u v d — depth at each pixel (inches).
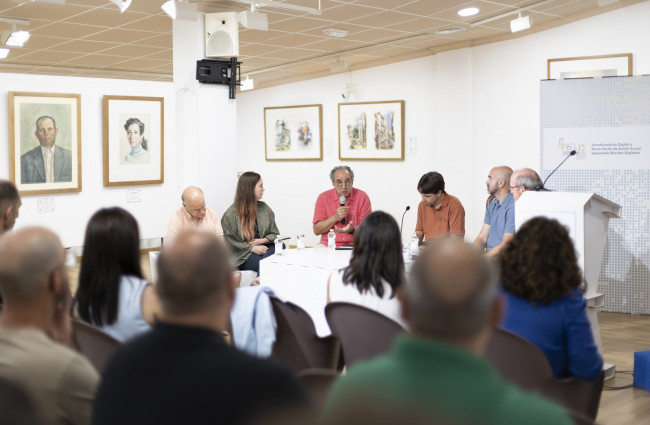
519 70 313.3
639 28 261.3
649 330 221.5
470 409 36.3
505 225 196.2
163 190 345.4
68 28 292.2
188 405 48.2
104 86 318.7
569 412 57.9
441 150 354.3
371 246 111.9
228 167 255.0
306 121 439.2
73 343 95.7
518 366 94.6
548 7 263.6
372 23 289.9
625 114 235.3
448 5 257.3
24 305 69.3
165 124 342.0
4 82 285.1
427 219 237.9
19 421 63.4
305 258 193.6
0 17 270.8
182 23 247.9
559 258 97.8
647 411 150.6
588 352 96.8
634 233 239.9
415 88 373.4
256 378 48.9
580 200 163.6
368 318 102.5
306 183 445.4
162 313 53.7
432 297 40.6
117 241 97.4
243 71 424.8
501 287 101.7
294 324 118.6
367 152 403.2
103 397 52.2
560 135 245.3
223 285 54.2
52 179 301.6
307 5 253.9
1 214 123.1
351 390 36.4
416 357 39.2
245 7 247.3
